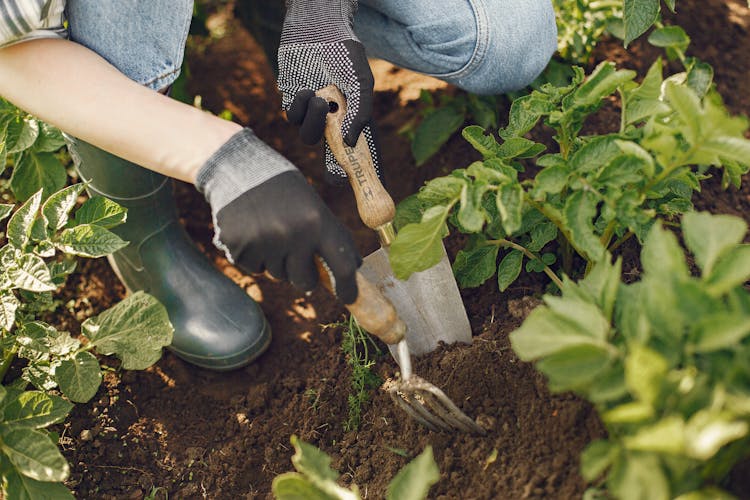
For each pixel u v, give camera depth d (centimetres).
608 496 119
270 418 181
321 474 119
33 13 125
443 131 212
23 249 155
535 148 161
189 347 187
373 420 169
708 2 239
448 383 160
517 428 148
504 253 187
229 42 277
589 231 134
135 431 181
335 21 161
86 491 170
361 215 155
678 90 115
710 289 105
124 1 138
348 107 152
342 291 127
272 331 200
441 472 149
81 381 160
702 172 181
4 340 163
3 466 144
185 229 219
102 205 161
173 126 129
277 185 126
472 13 174
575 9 217
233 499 169
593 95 144
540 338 106
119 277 201
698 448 92
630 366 93
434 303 165
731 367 98
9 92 135
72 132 135
